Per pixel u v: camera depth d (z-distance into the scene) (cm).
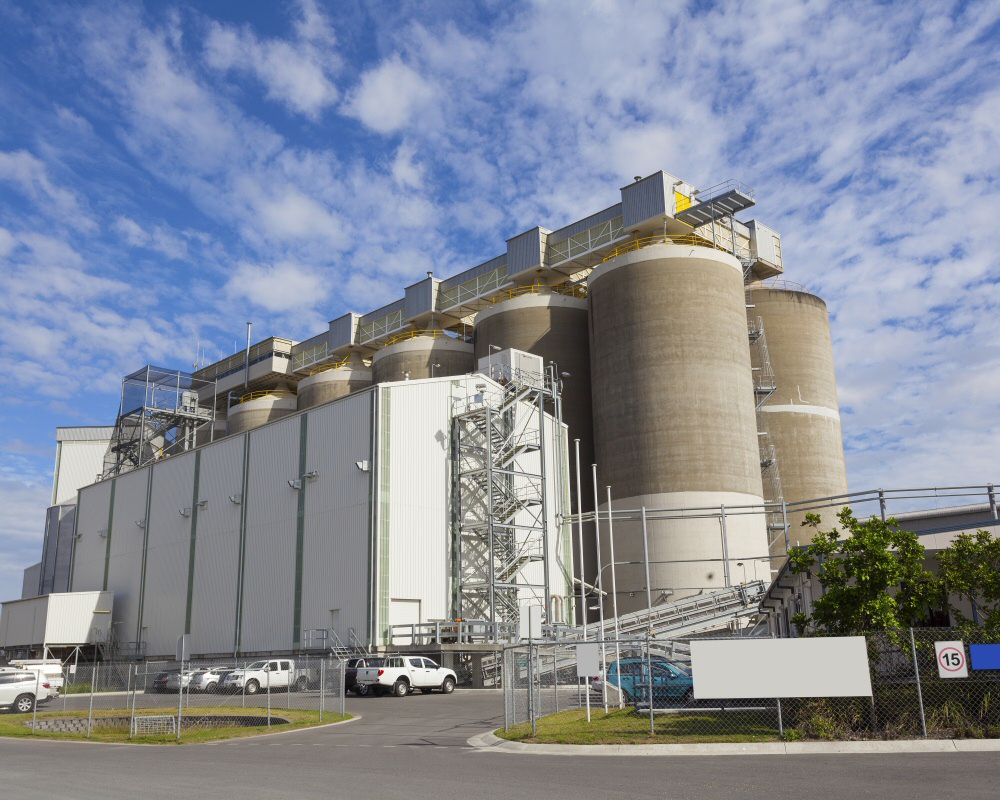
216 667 4547
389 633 4762
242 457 5934
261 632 5397
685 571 6291
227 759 1894
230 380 10800
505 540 5350
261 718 2917
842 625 2081
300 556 5281
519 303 7731
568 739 1970
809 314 8212
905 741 1752
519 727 2277
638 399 6694
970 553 2095
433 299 8656
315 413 5444
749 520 6525
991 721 1886
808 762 1606
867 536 2094
